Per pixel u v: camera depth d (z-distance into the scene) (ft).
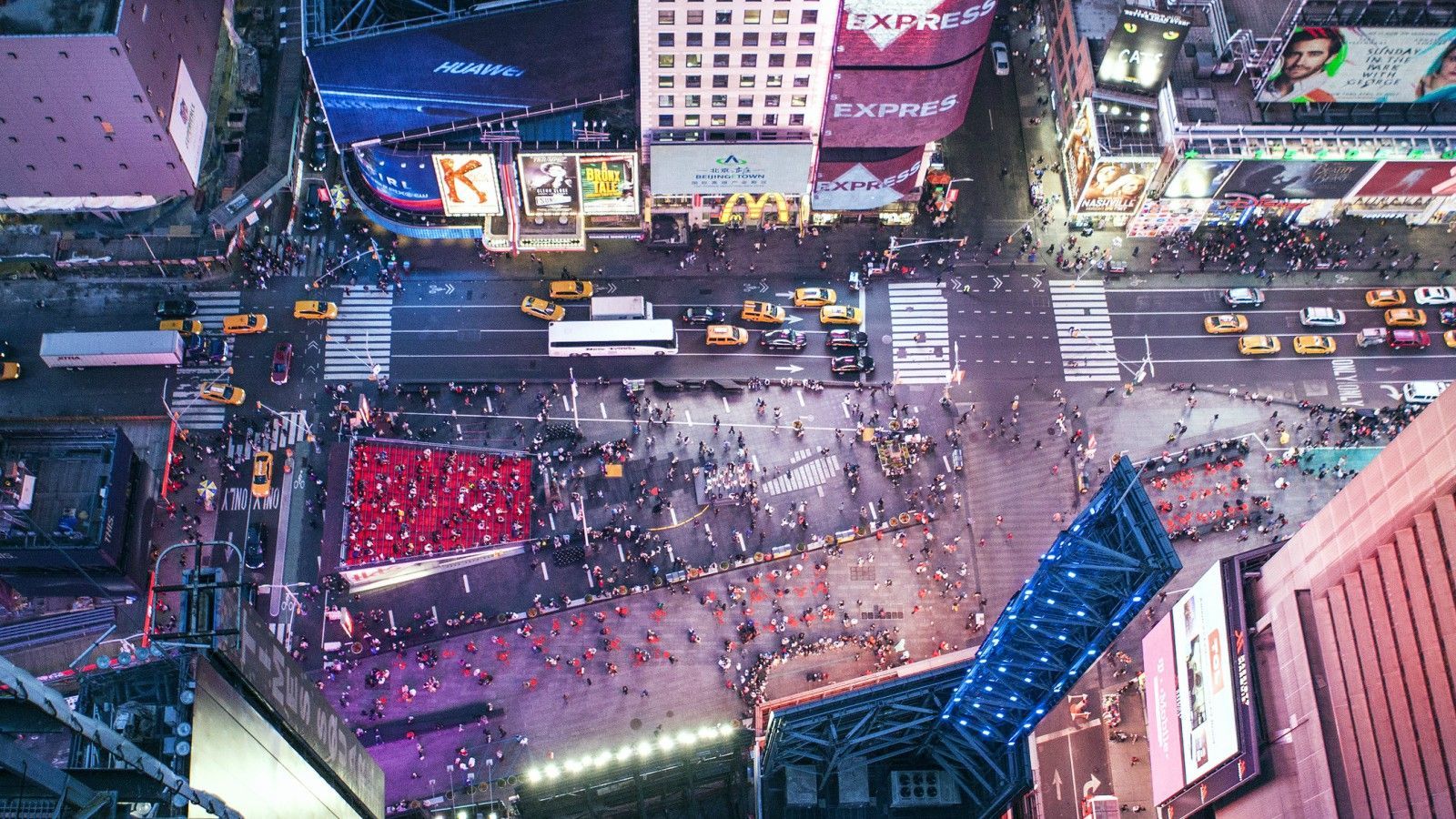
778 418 455.63
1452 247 487.20
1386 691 257.34
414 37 421.59
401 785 397.19
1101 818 361.10
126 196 469.57
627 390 457.68
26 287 471.62
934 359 467.52
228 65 492.54
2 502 388.16
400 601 426.10
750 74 433.48
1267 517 437.99
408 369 463.01
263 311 469.98
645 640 421.18
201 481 437.58
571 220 476.95
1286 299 478.18
